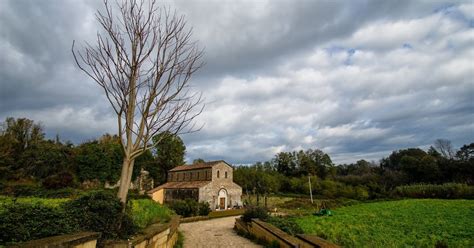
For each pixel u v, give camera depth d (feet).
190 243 56.13
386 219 103.81
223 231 77.36
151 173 240.73
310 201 193.06
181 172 209.56
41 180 143.74
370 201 206.08
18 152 170.60
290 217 115.75
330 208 163.53
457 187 204.03
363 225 86.02
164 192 199.93
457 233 71.87
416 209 139.95
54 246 15.72
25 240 20.04
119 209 29.86
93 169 166.09
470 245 57.82
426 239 62.95
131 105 33.60
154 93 34.76
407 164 270.05
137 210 49.78
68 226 23.09
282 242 38.47
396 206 159.74
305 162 352.49
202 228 85.46
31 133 190.70
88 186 155.22
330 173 358.02
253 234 60.34
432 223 90.89
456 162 253.03
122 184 32.17
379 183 276.62
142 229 34.47
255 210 67.56
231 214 138.51
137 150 33.55
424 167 257.75
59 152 166.50
